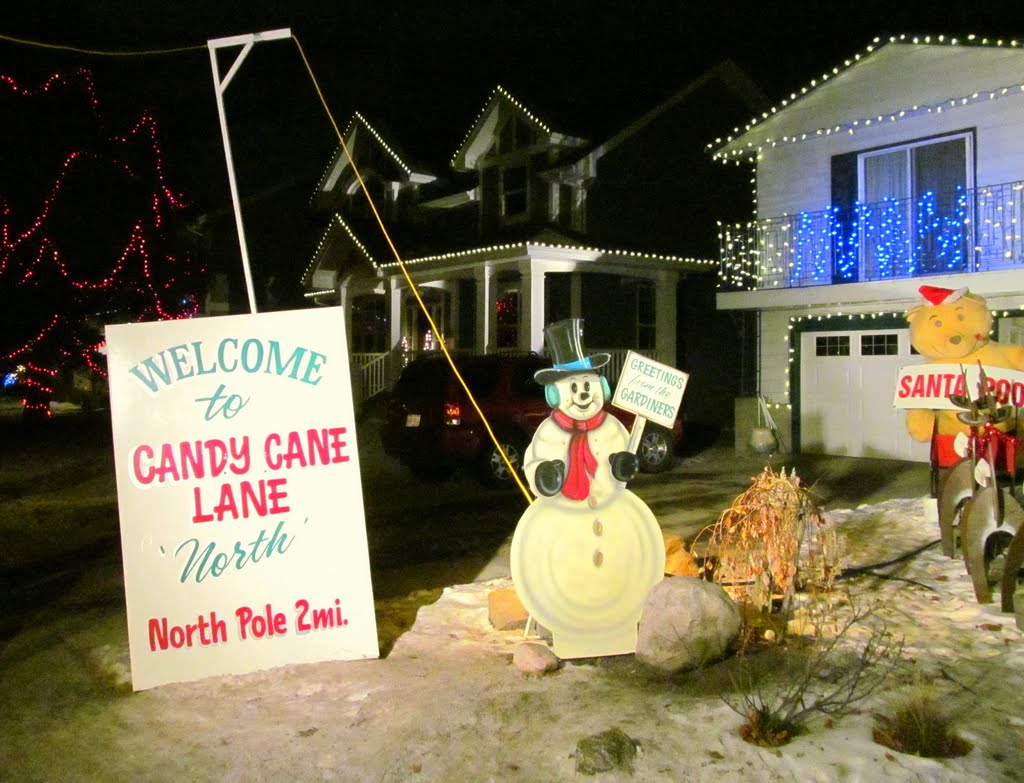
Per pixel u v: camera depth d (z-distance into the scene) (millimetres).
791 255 16000
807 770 4023
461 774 4141
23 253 17797
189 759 4418
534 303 17531
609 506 5680
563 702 4863
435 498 12422
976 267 13727
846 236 15406
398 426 13406
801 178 16031
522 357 13391
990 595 6543
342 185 24828
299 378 5734
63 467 15195
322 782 4141
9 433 19484
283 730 4680
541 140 19531
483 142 21000
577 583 5559
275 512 5645
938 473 8625
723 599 5270
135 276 19906
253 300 6367
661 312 19750
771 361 16656
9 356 18891
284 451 5684
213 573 5543
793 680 4930
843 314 15562
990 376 7590
